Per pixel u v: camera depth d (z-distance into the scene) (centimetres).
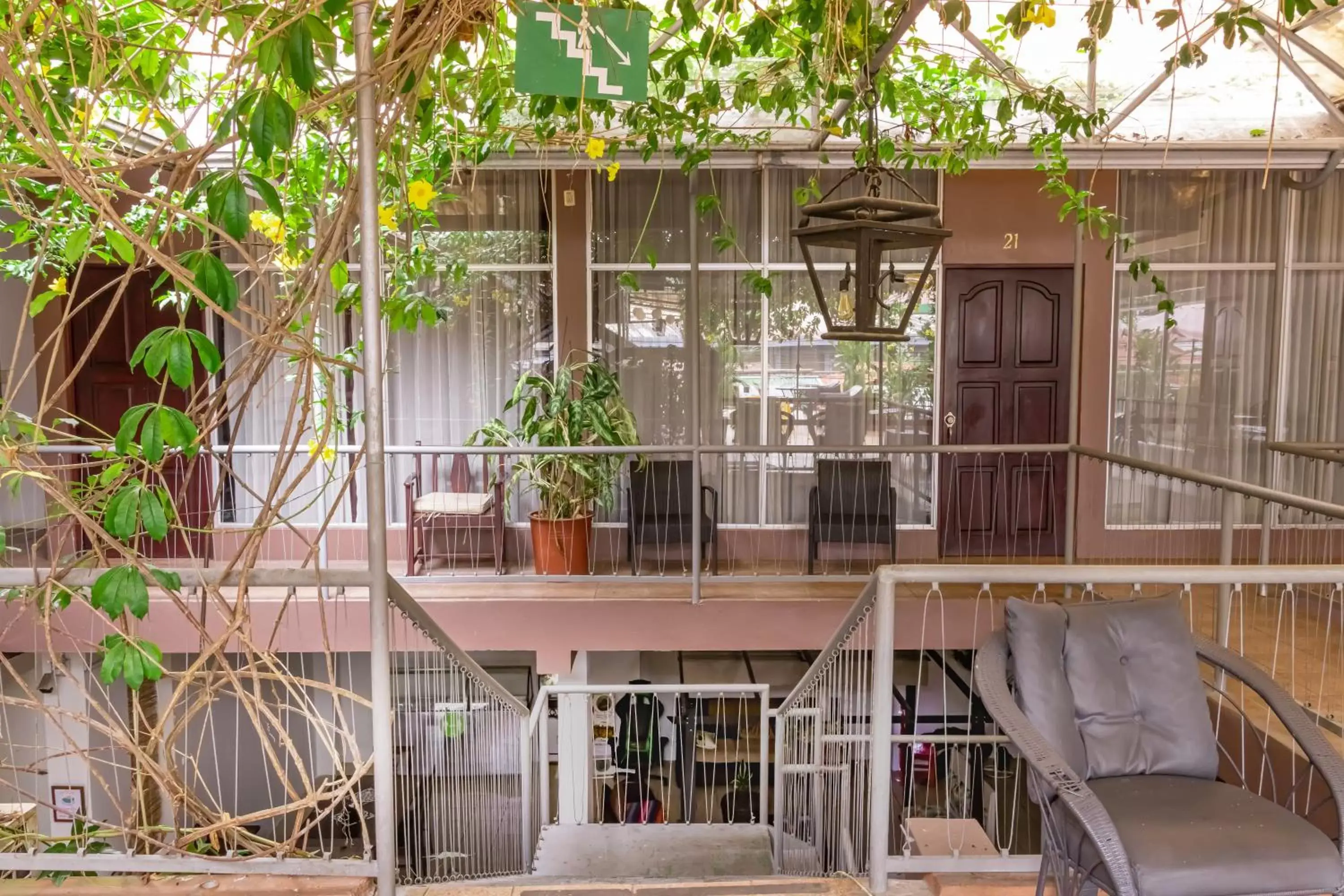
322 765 710
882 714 271
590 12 232
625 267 712
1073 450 580
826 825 444
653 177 706
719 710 788
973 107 488
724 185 708
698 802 750
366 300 240
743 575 647
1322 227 707
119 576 237
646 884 287
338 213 245
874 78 371
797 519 730
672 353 720
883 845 275
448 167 439
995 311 713
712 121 521
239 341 695
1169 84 526
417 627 310
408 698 377
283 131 212
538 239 712
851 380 723
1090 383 715
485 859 497
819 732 420
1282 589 620
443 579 612
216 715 661
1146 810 233
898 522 731
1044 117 525
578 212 703
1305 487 716
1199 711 261
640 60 235
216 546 691
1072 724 256
